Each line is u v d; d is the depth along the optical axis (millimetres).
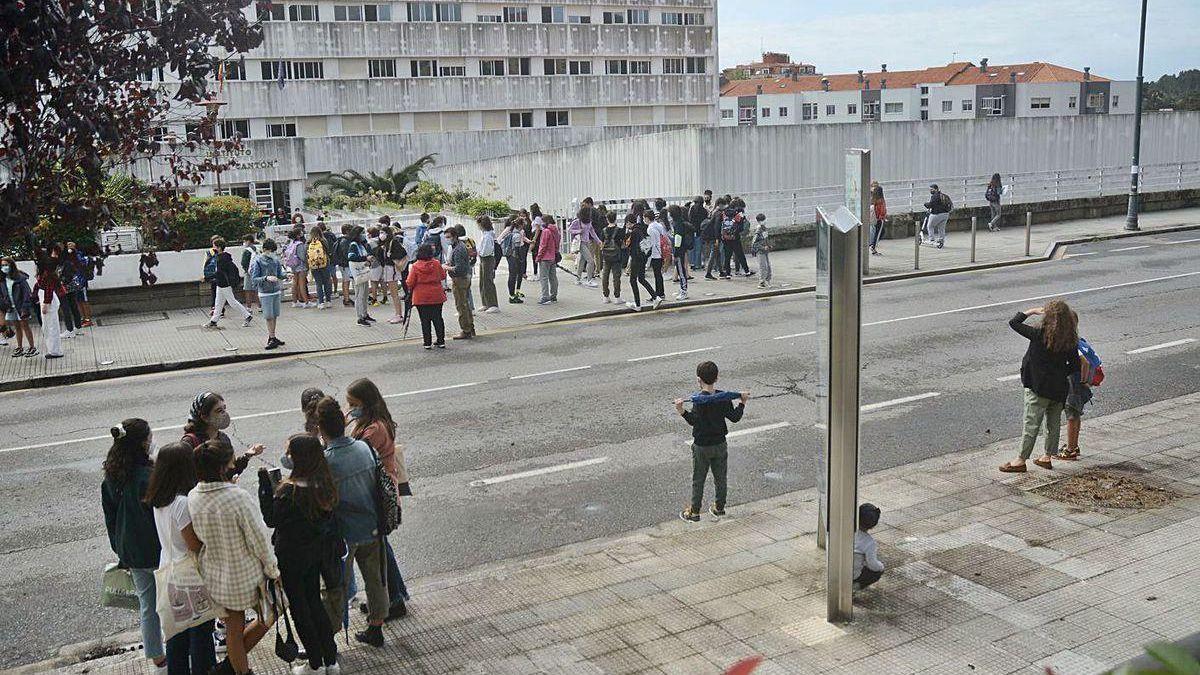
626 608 7191
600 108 67812
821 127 29891
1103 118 35312
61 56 4762
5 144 4840
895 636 6484
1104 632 6363
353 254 18547
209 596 5758
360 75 61219
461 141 58906
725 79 121562
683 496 9727
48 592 8008
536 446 11352
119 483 6121
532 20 66125
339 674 6273
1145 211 34000
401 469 7027
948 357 14961
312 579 6121
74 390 14938
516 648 6625
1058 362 9492
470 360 15844
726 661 6297
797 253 27328
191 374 15742
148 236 5758
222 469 5785
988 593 7043
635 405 12891
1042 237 28266
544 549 8578
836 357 6484
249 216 23234
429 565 8336
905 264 24266
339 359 16328
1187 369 13664
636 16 68750
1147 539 7879
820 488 8055
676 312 19562
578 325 18547
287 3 59094
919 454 10672
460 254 17266
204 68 5516
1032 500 8938
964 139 32625
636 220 20172
